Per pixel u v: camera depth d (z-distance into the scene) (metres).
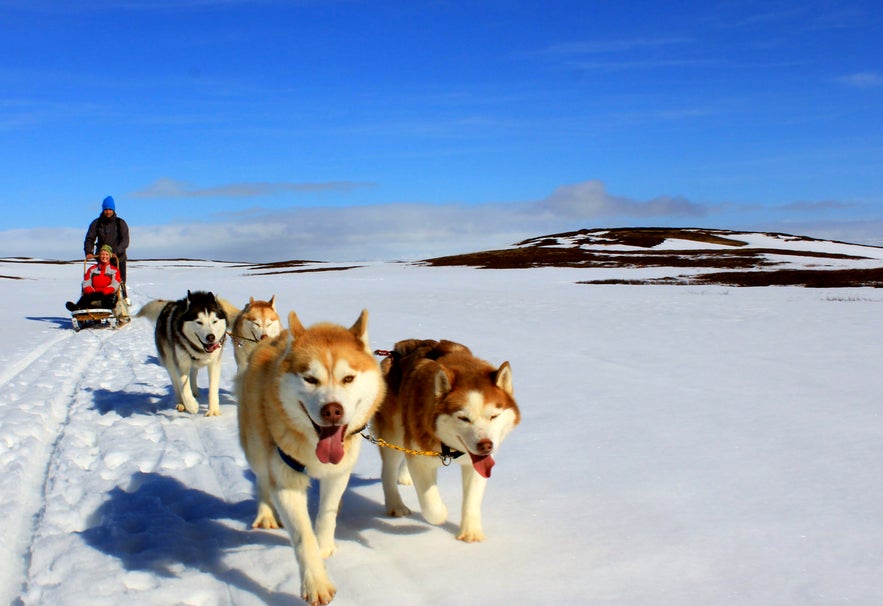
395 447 4.46
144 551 4.05
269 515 4.48
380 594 3.49
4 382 9.23
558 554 3.87
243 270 57.97
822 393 7.48
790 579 3.48
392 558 3.94
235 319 8.36
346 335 4.17
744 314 15.67
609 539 4.02
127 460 5.84
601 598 3.36
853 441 5.70
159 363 11.11
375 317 15.70
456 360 4.55
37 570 3.84
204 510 4.79
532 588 3.49
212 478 5.41
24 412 7.25
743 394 7.51
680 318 15.01
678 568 3.64
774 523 4.15
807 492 4.62
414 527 4.43
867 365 9.08
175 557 4.00
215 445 6.32
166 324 7.82
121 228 16.75
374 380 4.11
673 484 4.84
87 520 4.62
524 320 14.95
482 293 23.61
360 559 3.94
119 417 7.35
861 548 3.79
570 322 14.51
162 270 61.00
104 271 15.97
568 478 5.04
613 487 4.82
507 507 4.58
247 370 4.49
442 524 4.46
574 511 4.46
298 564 3.57
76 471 5.47
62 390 8.80
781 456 5.37
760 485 4.77
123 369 10.51
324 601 3.38
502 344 11.47
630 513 4.38
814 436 5.87
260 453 4.18
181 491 5.10
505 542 4.07
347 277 39.28
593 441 5.90
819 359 9.62
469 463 4.20
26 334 15.12
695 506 4.45
